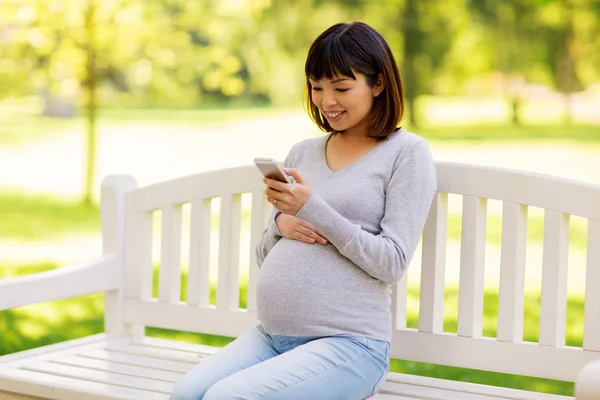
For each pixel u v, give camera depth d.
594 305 3.26
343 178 3.23
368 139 3.31
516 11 20.09
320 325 3.04
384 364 3.13
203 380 2.98
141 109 36.31
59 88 13.99
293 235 3.20
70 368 3.62
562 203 3.29
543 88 35.38
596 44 23.61
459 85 25.00
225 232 3.97
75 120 30.56
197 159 20.41
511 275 3.41
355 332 3.05
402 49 18.47
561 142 23.23
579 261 10.27
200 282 4.04
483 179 3.44
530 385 5.68
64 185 17.88
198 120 30.92
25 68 13.44
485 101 38.75
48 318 7.59
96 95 14.92
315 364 2.92
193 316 4.05
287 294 3.07
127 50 13.62
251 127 28.06
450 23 18.98
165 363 3.72
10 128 27.64
